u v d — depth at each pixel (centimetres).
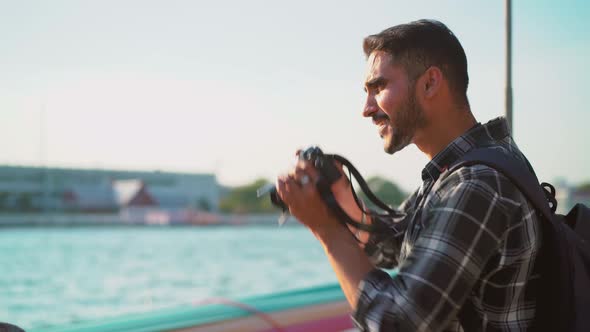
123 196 9600
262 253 3869
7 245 4428
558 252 132
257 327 279
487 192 128
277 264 3080
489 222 127
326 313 311
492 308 135
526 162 147
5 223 8562
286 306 304
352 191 168
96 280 2266
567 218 150
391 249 176
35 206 9019
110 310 1534
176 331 255
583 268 133
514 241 130
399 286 126
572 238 137
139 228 8981
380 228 136
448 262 124
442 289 124
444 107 146
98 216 9238
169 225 9512
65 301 1700
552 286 132
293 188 135
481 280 134
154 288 2052
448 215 128
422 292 123
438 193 136
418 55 145
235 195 11375
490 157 133
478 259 126
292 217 142
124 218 9431
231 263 3108
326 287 348
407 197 187
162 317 265
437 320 124
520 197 131
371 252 179
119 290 1983
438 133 148
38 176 9119
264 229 8719
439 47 145
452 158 145
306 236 6369
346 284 132
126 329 248
